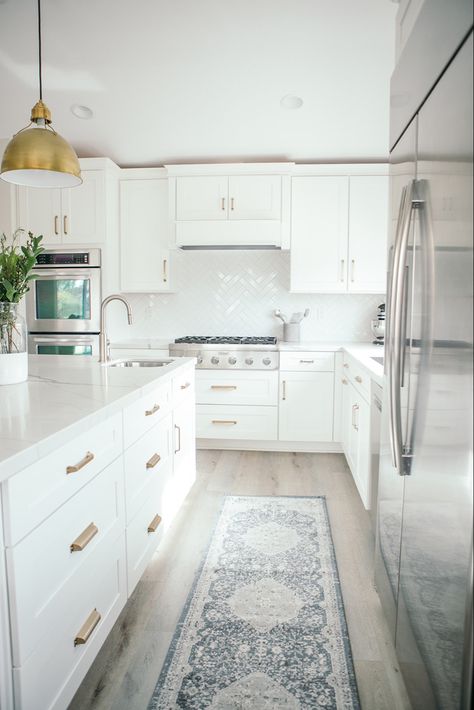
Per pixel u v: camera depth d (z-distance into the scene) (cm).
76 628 138
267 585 213
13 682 108
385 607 177
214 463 381
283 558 236
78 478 139
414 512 135
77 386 194
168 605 199
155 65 320
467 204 98
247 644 175
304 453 409
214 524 273
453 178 106
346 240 412
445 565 109
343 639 178
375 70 316
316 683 157
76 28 289
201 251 456
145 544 206
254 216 410
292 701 150
